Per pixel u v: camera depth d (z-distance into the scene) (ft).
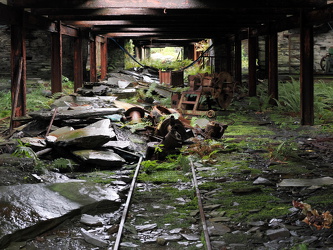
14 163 23.66
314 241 15.61
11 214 16.48
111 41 89.76
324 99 56.24
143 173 25.31
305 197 20.53
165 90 65.46
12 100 37.14
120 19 50.78
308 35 40.68
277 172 25.13
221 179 23.89
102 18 49.75
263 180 23.15
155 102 56.70
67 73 77.05
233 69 87.56
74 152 27.07
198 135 36.35
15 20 36.24
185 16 51.98
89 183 21.18
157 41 107.04
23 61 37.65
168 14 46.26
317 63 91.15
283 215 18.19
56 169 25.32
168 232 16.80
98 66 90.33
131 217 18.34
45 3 36.63
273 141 34.53
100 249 15.35
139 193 21.70
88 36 64.54
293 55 89.86
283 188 22.13
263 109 53.11
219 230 16.70
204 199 20.62
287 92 57.62
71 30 56.59
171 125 30.58
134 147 30.48
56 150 28.66
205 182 23.45
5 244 15.20
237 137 36.83
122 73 85.92
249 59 62.59
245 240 15.88
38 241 15.84
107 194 20.06
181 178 24.48
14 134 32.45
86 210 18.56
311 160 28.17
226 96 52.01
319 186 21.95
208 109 52.37
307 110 41.63
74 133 28.53
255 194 21.26
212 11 46.06
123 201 20.33
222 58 87.61
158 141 31.37
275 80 54.24
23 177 21.77
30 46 76.28
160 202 20.33
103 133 28.37
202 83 50.11
